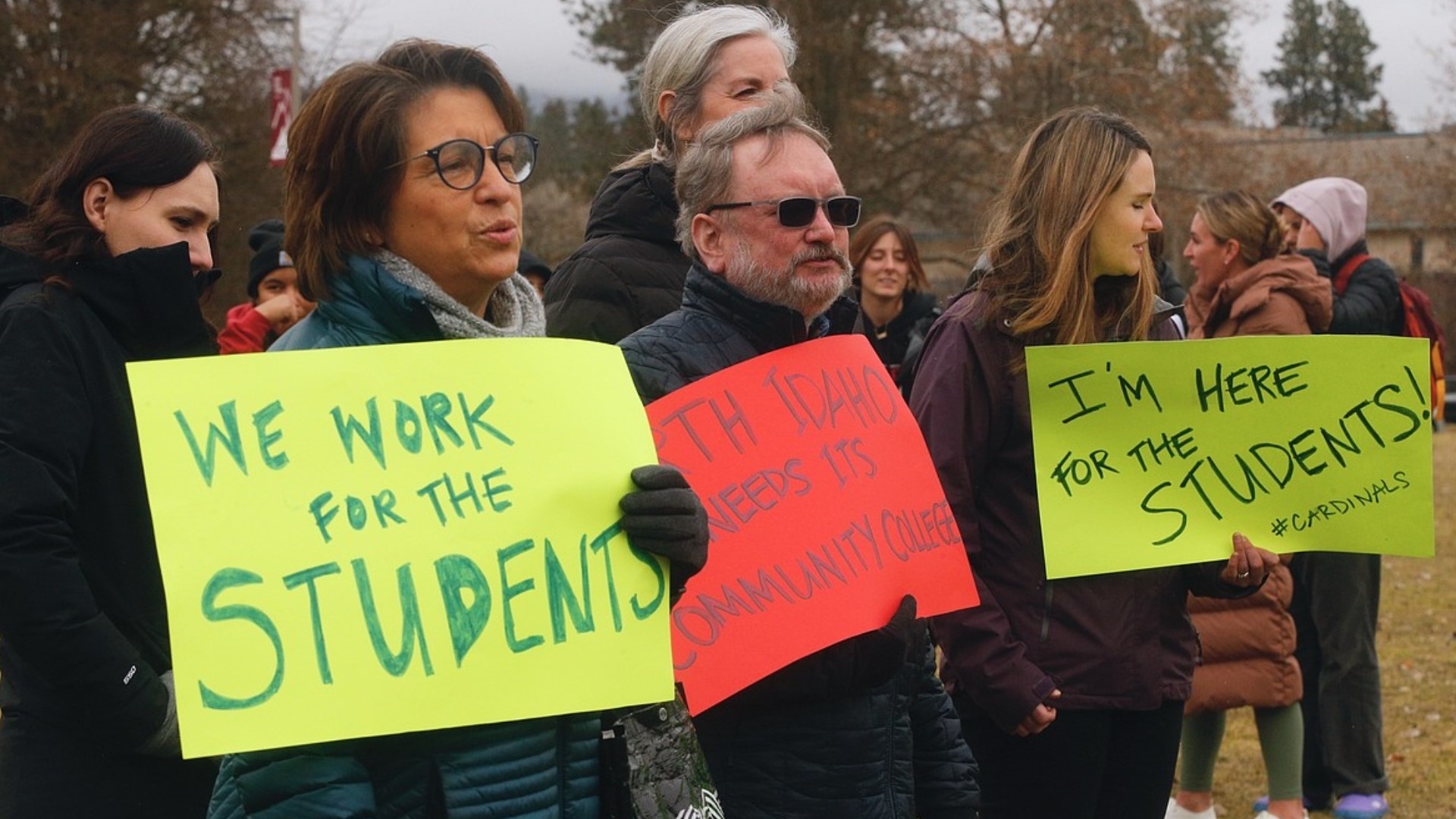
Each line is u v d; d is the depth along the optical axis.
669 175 3.22
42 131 20.88
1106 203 3.06
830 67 24.73
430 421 1.85
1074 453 3.05
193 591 1.67
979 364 3.06
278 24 22.66
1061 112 3.19
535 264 5.32
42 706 2.40
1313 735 5.20
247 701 1.66
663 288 3.17
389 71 1.96
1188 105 25.41
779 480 2.48
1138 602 3.07
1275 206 5.62
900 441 2.65
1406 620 8.34
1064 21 24.91
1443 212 34.91
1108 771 3.12
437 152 1.93
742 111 2.57
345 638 1.72
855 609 2.44
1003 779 3.08
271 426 1.78
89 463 2.39
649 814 2.03
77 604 2.21
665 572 1.94
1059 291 3.03
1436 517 13.34
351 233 1.96
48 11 20.59
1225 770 5.57
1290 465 3.19
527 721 1.89
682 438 2.43
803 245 2.49
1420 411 3.23
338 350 1.84
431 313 1.94
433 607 1.78
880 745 2.48
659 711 2.09
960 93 24.84
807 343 2.60
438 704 1.75
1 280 2.45
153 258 2.44
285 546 1.73
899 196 25.88
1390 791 5.23
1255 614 4.46
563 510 1.88
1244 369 3.16
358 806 1.76
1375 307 5.35
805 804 2.40
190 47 22.33
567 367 1.96
